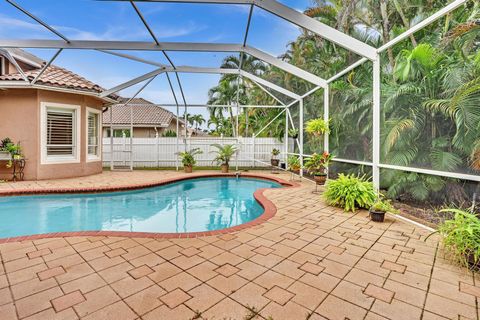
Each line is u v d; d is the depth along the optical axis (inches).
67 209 254.5
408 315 80.8
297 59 315.3
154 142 535.5
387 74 199.8
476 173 130.6
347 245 135.8
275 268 109.7
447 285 97.7
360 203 204.1
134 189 317.4
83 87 365.1
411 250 129.5
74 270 107.0
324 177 285.4
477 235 110.7
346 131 269.9
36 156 339.9
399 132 184.5
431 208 162.1
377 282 99.4
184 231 199.9
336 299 88.4
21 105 335.9
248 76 406.0
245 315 79.6
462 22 139.8
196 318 78.1
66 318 78.0
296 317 79.0
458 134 139.6
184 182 392.5
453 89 143.4
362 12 261.1
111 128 470.9
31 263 113.1
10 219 222.8
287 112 482.3
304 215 193.5
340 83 280.1
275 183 384.8
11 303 85.0
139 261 115.4
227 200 300.5
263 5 216.5
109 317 78.4
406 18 247.8
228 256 121.2
